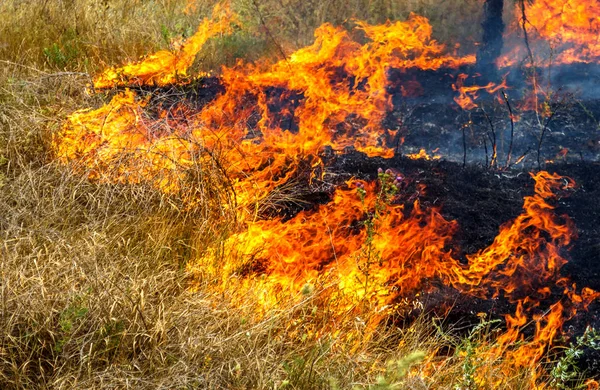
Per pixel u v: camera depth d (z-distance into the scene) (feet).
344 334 12.09
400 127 20.11
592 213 15.87
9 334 10.69
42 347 10.73
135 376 10.53
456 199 16.28
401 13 27.09
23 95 19.31
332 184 16.76
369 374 11.25
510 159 18.54
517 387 11.64
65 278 11.94
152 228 14.33
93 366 10.69
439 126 20.17
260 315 12.35
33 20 25.11
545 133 19.58
